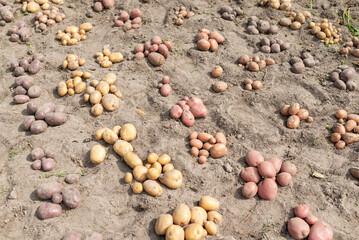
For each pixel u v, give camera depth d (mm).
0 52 1601
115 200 1072
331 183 1129
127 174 1102
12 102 1384
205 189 1109
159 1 1887
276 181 1132
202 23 1751
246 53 1623
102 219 1019
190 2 1859
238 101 1414
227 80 1502
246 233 1006
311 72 1547
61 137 1241
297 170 1181
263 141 1269
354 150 1242
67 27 1709
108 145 1224
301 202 1079
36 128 1227
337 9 1909
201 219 987
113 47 1638
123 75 1490
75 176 1101
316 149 1263
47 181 1095
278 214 1048
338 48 1671
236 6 1896
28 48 1632
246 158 1171
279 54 1617
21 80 1399
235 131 1291
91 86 1398
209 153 1204
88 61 1551
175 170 1098
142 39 1658
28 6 1800
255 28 1728
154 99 1394
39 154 1150
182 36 1691
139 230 988
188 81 1487
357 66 1596
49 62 1534
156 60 1509
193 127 1307
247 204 1076
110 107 1329
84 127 1294
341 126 1274
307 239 990
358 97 1438
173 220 978
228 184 1131
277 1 1861
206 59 1576
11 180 1097
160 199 1064
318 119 1364
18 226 991
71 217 1021
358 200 1086
